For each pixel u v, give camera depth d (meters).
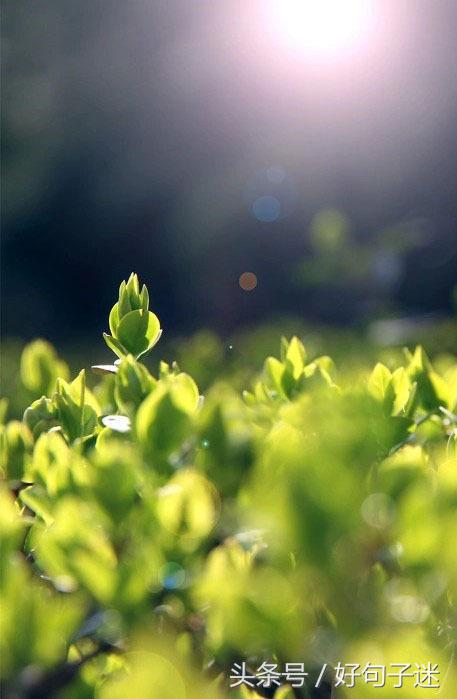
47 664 1.30
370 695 1.15
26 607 1.29
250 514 1.39
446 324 6.27
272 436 1.69
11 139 24.14
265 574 1.34
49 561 1.40
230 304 20.05
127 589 1.36
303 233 18.66
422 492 1.31
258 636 1.27
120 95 22.48
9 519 1.41
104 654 1.44
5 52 23.73
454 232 14.43
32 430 2.28
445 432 2.24
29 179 24.12
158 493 1.48
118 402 2.15
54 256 24.80
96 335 23.55
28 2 23.38
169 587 1.43
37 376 2.64
